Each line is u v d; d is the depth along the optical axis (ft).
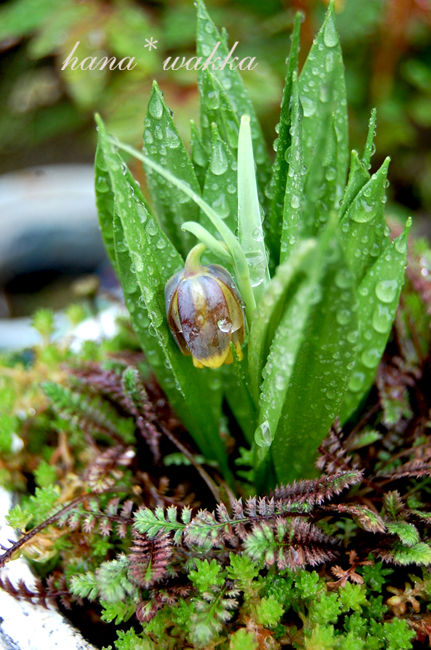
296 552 1.03
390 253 1.09
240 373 1.08
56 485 1.22
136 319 1.13
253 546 1.01
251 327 1.03
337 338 1.02
